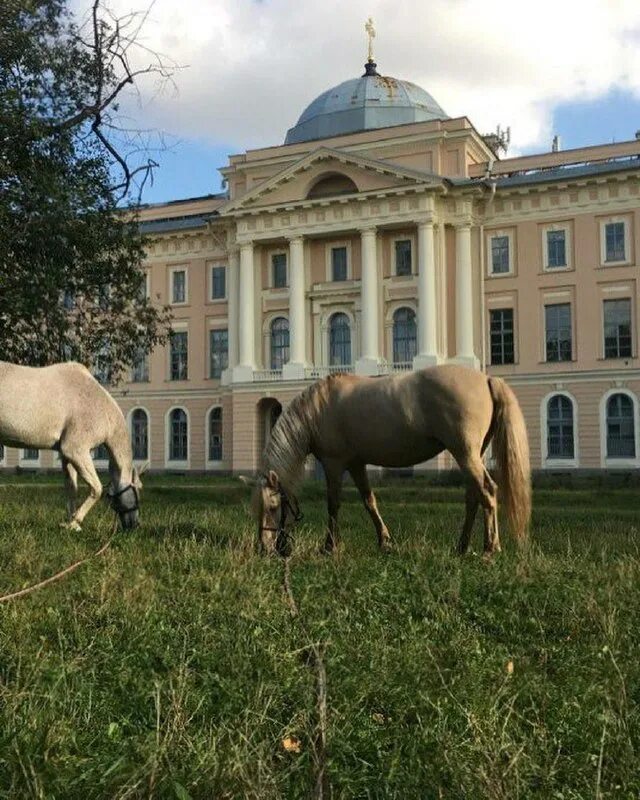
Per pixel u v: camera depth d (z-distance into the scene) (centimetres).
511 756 333
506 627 563
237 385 4769
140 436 5319
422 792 311
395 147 4612
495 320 4469
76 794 308
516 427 834
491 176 4544
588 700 402
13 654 455
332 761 329
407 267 4575
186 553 807
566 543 981
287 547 870
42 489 2355
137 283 1902
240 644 486
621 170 4156
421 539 940
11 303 1552
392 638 514
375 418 869
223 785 305
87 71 1636
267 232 4747
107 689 423
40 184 1505
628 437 4169
